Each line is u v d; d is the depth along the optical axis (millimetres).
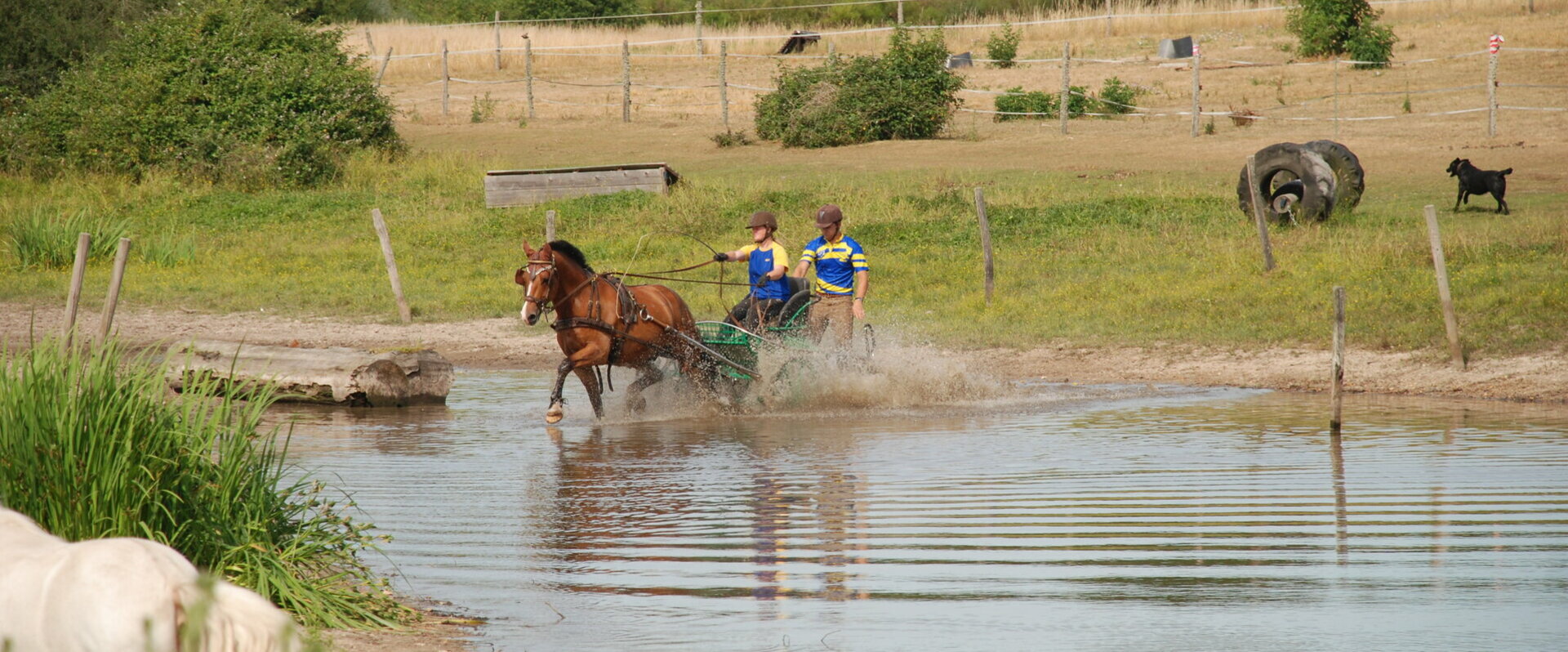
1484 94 34281
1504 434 11180
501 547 7617
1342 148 22078
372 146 31875
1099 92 37594
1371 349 15367
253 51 31984
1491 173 21750
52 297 21281
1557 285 16078
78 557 3684
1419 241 19375
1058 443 11133
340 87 32000
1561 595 6293
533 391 15305
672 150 33406
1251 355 15711
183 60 31625
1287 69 39938
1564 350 14359
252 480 6629
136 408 6180
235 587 3582
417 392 14227
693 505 8766
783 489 9266
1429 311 16000
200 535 6148
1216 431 11641
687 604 6422
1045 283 19688
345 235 25438
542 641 5828
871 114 33094
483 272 22688
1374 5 48469
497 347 18438
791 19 61031
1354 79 37562
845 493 9109
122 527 5910
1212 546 7406
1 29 36438
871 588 6660
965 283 20109
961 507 8547
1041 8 57938
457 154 31734
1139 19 48156
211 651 3486
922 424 12367
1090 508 8461
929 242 22531
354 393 13750
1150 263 20141
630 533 7965
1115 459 10289
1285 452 10477
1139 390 14602
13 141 31016
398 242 24641
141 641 3541
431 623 6117
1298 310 16922
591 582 6855
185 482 6246
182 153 30000
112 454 6012
